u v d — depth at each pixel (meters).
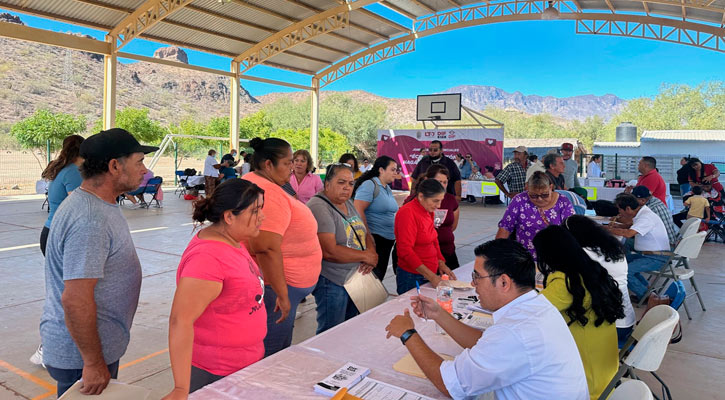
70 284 1.53
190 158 41.59
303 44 18.22
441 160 5.80
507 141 41.09
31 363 3.30
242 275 1.72
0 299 4.69
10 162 29.28
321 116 54.94
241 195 1.68
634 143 21.22
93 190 1.64
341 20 15.95
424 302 2.01
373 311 2.59
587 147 67.38
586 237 2.58
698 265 6.70
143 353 3.52
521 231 3.72
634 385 1.62
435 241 3.52
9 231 8.60
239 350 1.84
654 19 15.70
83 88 76.00
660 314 2.30
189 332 1.56
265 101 104.62
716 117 52.09
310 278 2.66
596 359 1.91
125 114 37.97
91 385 1.58
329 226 2.93
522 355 1.43
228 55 17.41
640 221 4.75
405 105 98.56
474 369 1.48
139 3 12.89
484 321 2.38
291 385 1.70
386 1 16.48
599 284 1.87
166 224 9.77
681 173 10.08
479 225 10.70
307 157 4.78
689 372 3.38
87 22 13.21
